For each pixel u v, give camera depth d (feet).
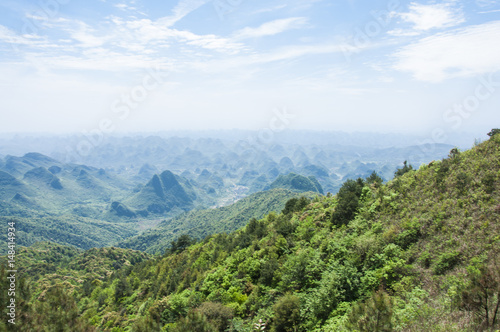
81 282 261.65
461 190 69.26
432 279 49.57
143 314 107.55
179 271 137.28
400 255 59.21
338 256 69.10
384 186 99.40
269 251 90.74
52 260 372.17
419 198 78.13
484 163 72.79
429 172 87.15
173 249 224.94
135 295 144.25
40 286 208.95
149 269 198.08
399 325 37.11
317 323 50.70
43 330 41.86
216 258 124.06
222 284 86.48
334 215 94.94
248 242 121.80
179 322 42.37
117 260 355.15
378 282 53.78
